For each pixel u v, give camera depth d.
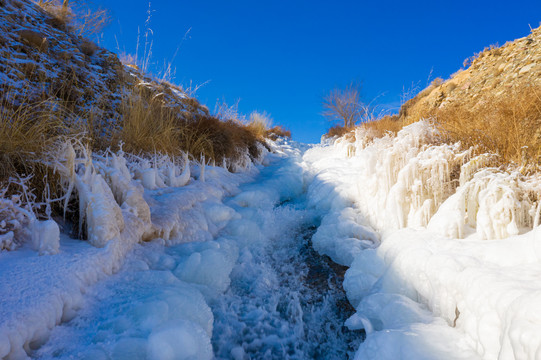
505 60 7.58
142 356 1.48
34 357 1.35
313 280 2.97
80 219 2.33
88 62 5.79
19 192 2.31
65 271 1.77
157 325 1.63
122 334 1.55
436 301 1.80
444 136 3.58
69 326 1.57
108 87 5.59
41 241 1.91
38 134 2.70
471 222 2.45
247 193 4.76
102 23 7.03
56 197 2.50
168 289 2.00
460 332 1.56
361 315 2.10
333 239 3.35
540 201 2.01
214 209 3.76
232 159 6.29
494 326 1.34
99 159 3.19
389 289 2.19
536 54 6.46
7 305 1.42
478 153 3.02
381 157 3.61
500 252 1.78
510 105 3.48
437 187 2.81
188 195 3.72
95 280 1.91
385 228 3.18
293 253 3.55
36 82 4.15
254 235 3.62
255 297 2.65
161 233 2.83
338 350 2.12
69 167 2.37
